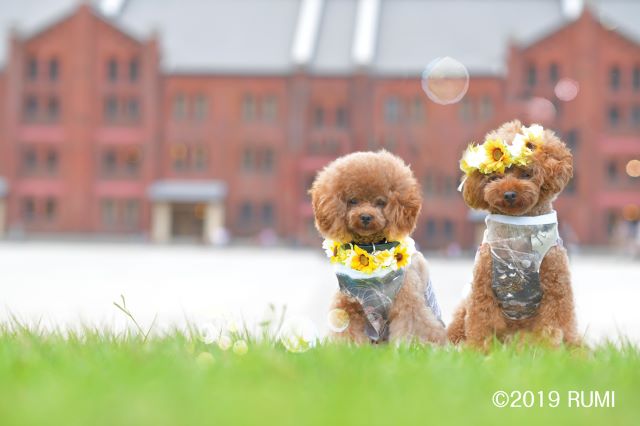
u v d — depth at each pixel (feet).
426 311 19.20
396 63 182.50
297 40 186.39
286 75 180.96
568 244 111.55
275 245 176.76
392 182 18.62
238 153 182.60
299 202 180.86
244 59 183.93
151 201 179.83
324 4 199.41
